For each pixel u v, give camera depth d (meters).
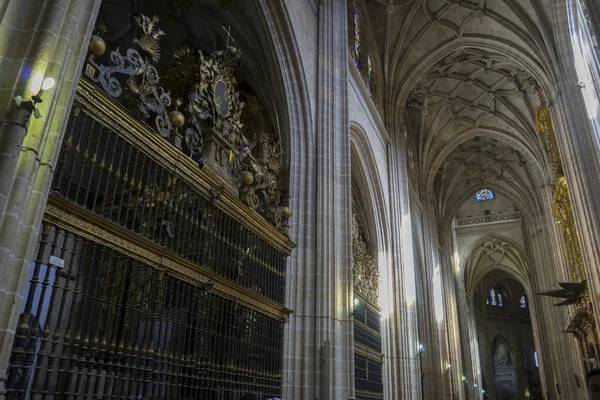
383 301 18.88
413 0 21.95
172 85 10.61
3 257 4.20
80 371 5.49
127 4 14.05
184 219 7.75
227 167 9.45
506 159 34.81
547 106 20.41
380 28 22.80
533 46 20.88
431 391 27.09
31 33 4.86
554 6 19.12
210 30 15.42
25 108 4.45
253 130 14.90
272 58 12.59
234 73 15.39
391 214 20.69
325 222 11.88
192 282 7.70
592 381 2.61
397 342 18.62
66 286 5.47
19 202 4.44
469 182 37.62
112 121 6.47
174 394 6.93
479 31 23.00
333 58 14.31
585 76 18.41
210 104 9.34
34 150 4.66
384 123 22.64
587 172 17.25
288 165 11.94
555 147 21.50
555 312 32.19
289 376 10.31
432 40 23.70
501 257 47.00
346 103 14.13
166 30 15.73
